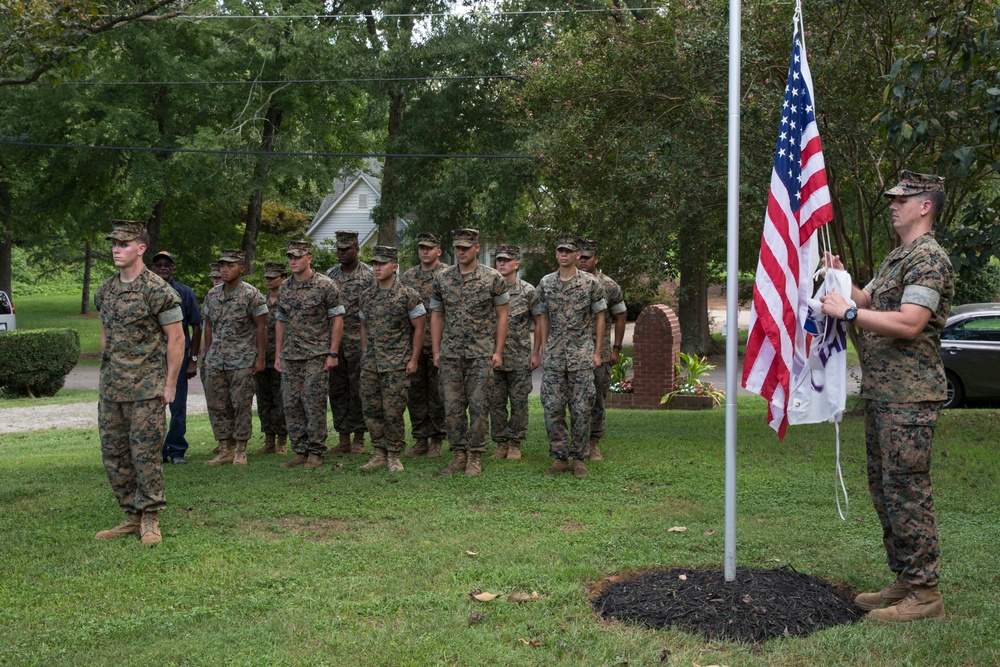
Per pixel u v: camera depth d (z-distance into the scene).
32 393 20.09
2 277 32.84
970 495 7.39
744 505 7.24
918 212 4.73
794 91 4.95
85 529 6.75
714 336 33.53
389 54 25.34
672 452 9.68
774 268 4.84
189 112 25.75
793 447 9.95
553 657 4.26
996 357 14.52
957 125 10.35
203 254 31.20
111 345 6.34
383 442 8.99
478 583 5.38
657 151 11.66
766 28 11.20
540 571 5.55
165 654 4.32
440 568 5.67
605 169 12.27
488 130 26.09
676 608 4.76
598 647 4.35
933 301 4.52
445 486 8.10
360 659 4.27
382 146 33.62
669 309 16.42
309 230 50.44
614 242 12.24
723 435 11.09
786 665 4.16
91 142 24.41
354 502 7.52
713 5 11.64
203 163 24.78
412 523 6.82
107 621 4.80
